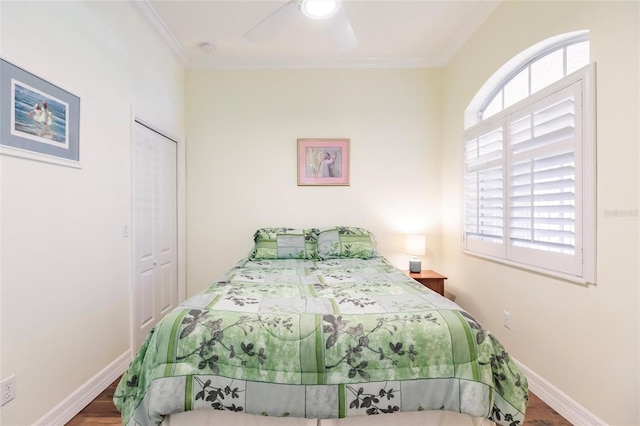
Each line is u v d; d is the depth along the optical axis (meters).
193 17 2.45
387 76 3.24
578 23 1.62
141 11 2.32
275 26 1.88
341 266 2.48
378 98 3.24
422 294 1.64
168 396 1.17
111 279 2.02
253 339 1.23
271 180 3.23
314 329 1.25
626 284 1.38
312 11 1.68
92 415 1.68
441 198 3.24
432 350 1.24
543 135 1.82
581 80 1.57
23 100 1.41
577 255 1.60
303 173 3.23
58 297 1.60
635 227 1.34
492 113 2.61
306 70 3.23
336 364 1.21
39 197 1.49
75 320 1.71
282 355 1.21
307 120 3.23
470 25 2.57
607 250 1.46
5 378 1.33
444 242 3.20
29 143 1.43
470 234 2.70
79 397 1.72
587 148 1.54
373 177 3.25
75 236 1.71
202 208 3.21
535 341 1.92
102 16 1.94
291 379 1.20
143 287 2.47
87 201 1.81
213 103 3.21
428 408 1.20
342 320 1.30
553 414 1.70
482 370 1.22
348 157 3.23
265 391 1.19
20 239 1.40
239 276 2.08
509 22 2.16
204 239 3.21
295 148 3.24
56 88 1.58
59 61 1.60
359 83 3.24
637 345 1.34
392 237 3.24
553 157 1.76
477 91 2.57
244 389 1.19
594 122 1.51
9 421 1.34
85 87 1.79
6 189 1.34
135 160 2.35
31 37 1.44
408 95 3.25
